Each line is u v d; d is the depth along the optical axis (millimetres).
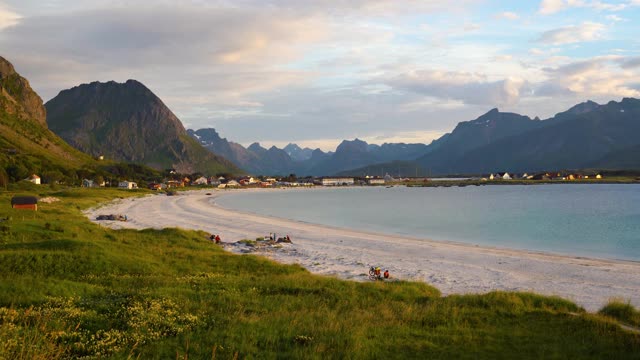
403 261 52562
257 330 17547
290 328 17953
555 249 63469
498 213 123250
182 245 54125
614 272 46000
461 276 43969
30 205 78188
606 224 92688
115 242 50062
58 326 16875
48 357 13984
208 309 20906
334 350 15758
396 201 194500
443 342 17547
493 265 50250
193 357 14852
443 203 173250
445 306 23625
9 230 47469
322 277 34594
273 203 187125
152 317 18562
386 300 25688
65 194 152125
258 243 64125
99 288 24781
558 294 36188
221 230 83438
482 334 18719
